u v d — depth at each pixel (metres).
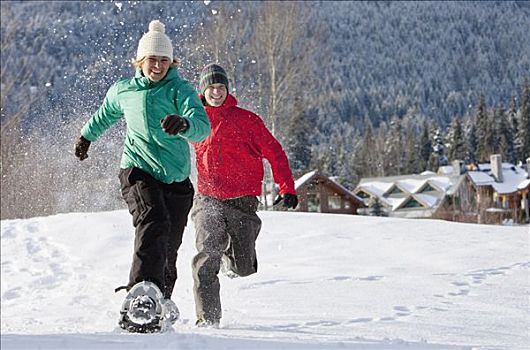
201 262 10.37
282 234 23.53
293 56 66.56
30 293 17.27
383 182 144.38
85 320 11.95
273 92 64.56
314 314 10.59
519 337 8.22
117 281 17.83
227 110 10.91
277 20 65.19
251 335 7.77
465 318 9.91
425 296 12.20
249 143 10.88
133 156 9.49
